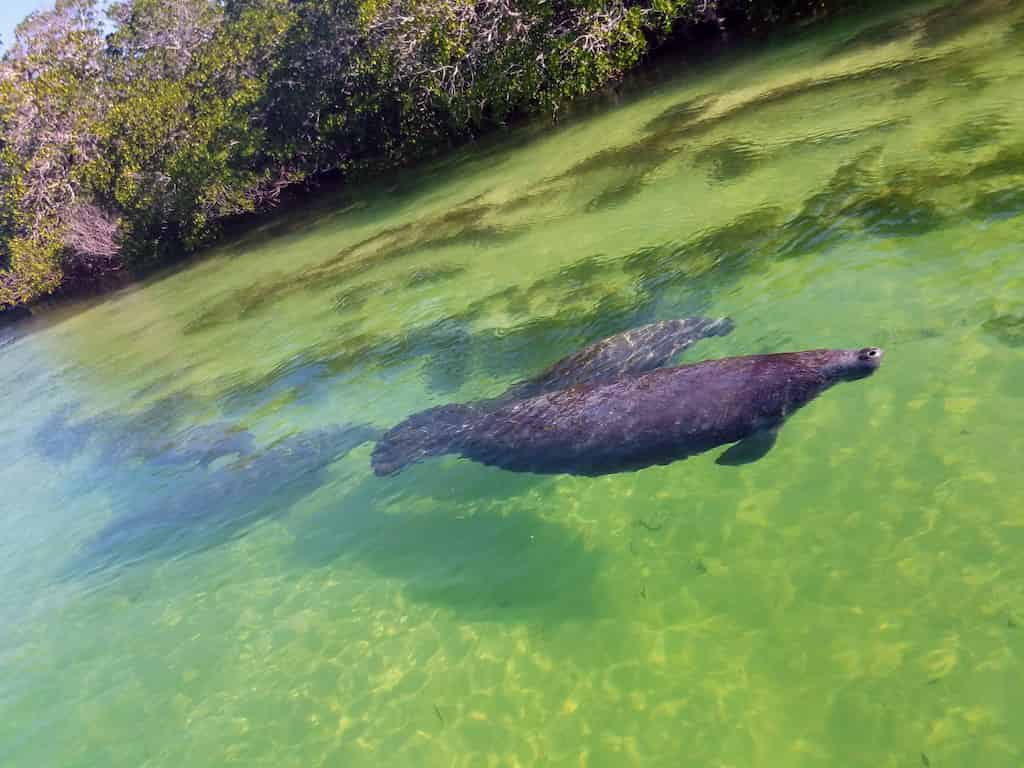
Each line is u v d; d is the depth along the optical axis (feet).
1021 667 8.89
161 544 17.29
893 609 9.97
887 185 20.27
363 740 10.93
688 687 10.01
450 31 52.13
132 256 64.08
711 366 13.51
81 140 65.87
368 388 21.16
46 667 14.49
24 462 25.89
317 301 31.81
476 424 15.25
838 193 21.08
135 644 14.32
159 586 15.78
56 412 30.94
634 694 10.19
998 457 11.30
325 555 14.94
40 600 16.78
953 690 8.93
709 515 12.51
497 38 52.54
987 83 24.68
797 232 19.83
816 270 17.62
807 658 9.80
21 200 65.26
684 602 11.18
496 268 26.84
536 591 12.33
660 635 10.82
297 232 52.90
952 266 15.66
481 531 14.07
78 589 16.69
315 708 11.66
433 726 10.79
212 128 61.52
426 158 59.62
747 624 10.50
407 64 54.95
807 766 8.77
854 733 8.89
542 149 44.60
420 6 52.70
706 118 34.45
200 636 13.89
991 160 19.30
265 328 31.04
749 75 40.22
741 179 25.29
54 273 65.16
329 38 59.06
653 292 19.88
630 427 13.12
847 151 23.86
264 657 12.96
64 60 73.77
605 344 17.13
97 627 15.19
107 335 43.83
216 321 35.68
